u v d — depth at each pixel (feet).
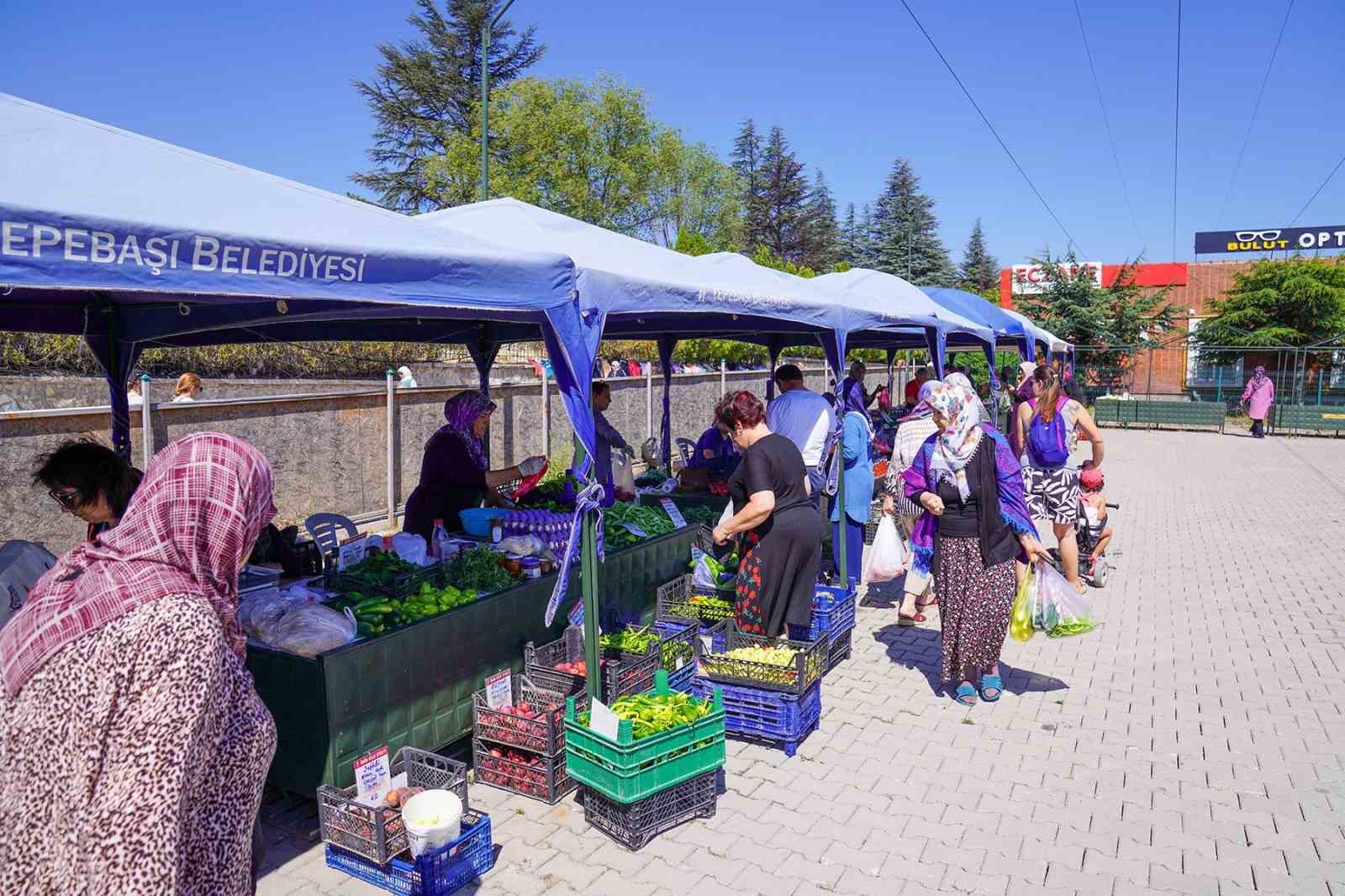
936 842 13.61
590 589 15.15
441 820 12.16
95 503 9.00
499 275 12.53
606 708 13.64
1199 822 14.16
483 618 16.28
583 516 15.03
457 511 22.07
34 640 5.31
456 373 53.93
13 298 14.30
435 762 14.35
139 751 4.96
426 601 15.79
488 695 15.57
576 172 134.82
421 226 12.87
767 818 14.35
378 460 38.96
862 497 26.50
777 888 12.41
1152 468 61.21
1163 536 37.73
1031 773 15.87
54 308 15.48
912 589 24.20
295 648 13.33
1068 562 25.34
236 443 6.15
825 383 82.69
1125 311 104.06
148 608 5.31
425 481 22.18
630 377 53.57
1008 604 18.24
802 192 231.30
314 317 15.28
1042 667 21.50
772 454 17.37
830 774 15.88
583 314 14.25
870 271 36.11
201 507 5.78
